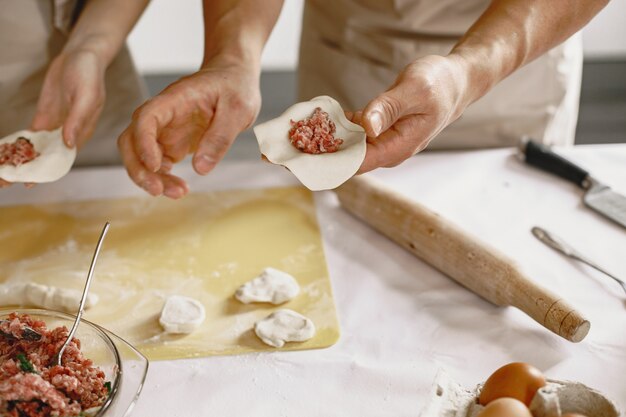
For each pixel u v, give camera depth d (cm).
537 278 88
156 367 80
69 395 68
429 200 102
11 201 105
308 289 89
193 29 226
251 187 106
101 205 104
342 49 118
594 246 92
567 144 127
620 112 220
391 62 115
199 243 97
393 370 78
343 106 120
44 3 113
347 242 96
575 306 84
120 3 107
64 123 96
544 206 99
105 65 103
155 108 86
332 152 78
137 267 93
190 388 78
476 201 101
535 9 86
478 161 109
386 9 112
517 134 119
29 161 94
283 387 77
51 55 116
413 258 93
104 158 125
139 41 228
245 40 95
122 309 87
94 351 72
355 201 97
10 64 114
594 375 77
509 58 86
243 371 79
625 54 235
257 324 83
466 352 80
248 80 92
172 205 103
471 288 87
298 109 81
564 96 118
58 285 91
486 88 85
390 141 78
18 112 118
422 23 111
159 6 221
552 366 78
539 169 106
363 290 88
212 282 90
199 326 84
